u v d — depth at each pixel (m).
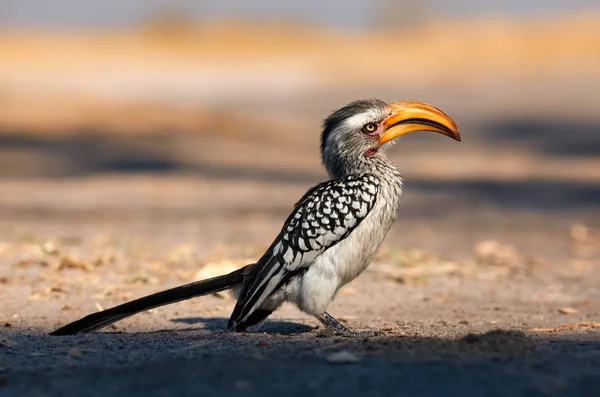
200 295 8.49
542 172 26.61
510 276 12.83
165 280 11.56
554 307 10.63
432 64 66.69
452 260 14.06
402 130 8.95
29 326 9.21
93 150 31.22
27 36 80.81
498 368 6.51
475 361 6.70
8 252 13.34
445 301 10.96
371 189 8.46
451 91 52.25
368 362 6.70
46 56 69.62
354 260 8.45
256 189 23.23
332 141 9.03
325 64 68.06
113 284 11.34
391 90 53.22
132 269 12.20
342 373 6.42
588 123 38.34
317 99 50.22
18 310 10.05
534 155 30.47
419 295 11.30
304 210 8.34
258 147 33.25
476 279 12.48
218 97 51.47
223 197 21.67
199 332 8.68
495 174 26.42
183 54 73.94
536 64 64.31
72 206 19.80
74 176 25.47
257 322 8.65
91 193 22.12
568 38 72.81
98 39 80.38
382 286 11.74
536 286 12.09
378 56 71.38
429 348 7.07
